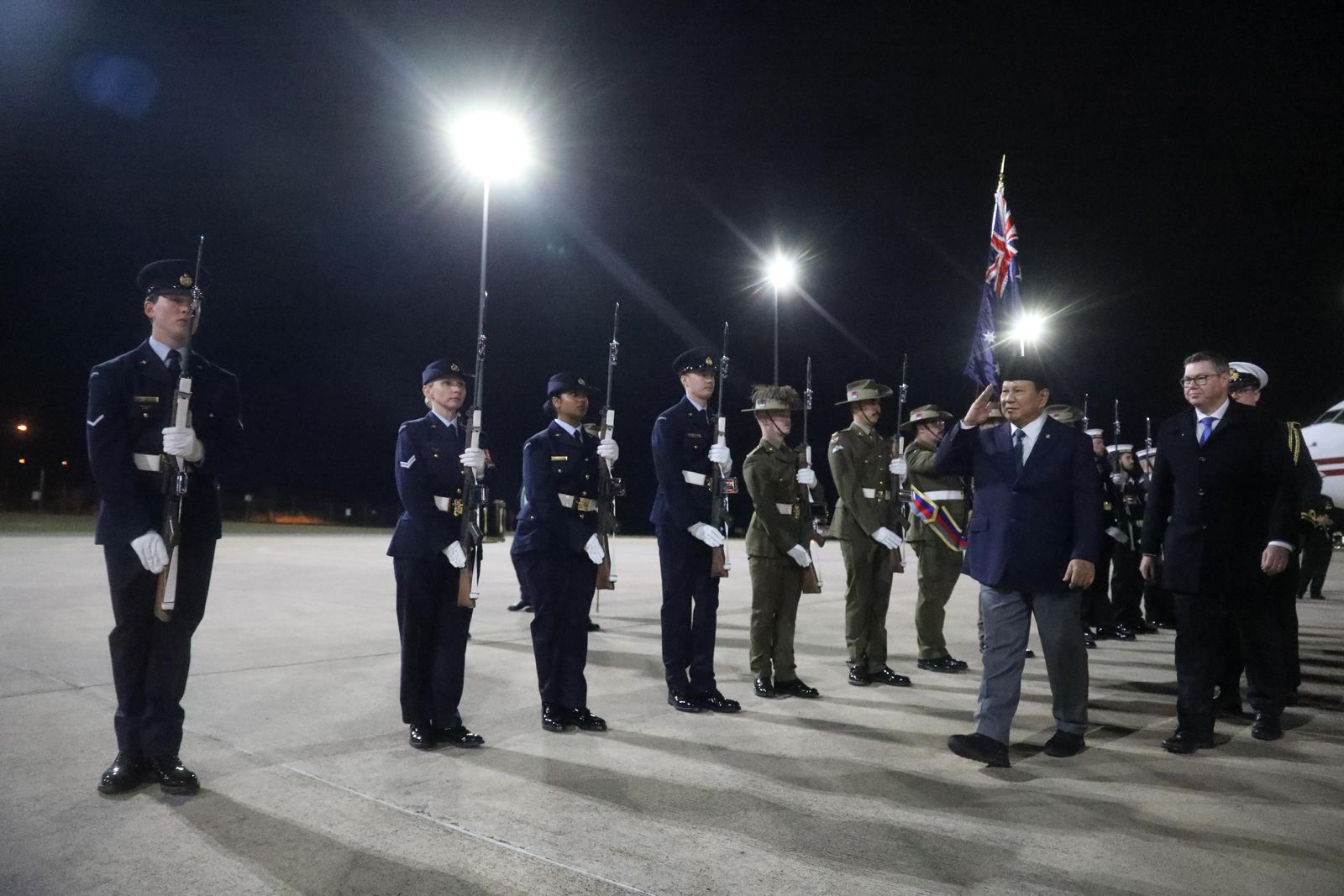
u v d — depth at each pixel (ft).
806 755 14.03
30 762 13.01
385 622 26.48
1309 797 12.37
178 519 11.87
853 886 9.37
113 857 9.92
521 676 19.51
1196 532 15.16
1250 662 15.87
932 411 22.34
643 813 11.39
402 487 14.53
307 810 11.37
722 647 24.17
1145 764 13.94
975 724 14.11
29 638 22.41
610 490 16.63
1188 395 16.11
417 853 10.07
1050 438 14.44
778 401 18.80
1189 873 9.77
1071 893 9.29
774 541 18.17
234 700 16.94
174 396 12.19
